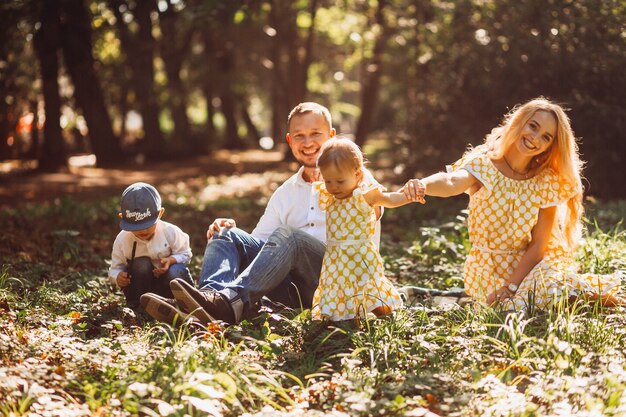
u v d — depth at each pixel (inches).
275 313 210.4
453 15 584.7
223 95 1478.8
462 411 143.2
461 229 324.5
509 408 143.3
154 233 222.7
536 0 536.4
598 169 518.0
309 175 221.6
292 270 211.5
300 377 168.7
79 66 1082.7
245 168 1064.2
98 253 357.4
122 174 1026.7
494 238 217.9
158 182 909.2
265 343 178.2
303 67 1013.2
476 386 154.0
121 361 165.2
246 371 162.4
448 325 191.6
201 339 187.6
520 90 547.2
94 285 245.6
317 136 217.2
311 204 220.4
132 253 221.6
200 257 314.2
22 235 378.0
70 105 1207.6
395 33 831.1
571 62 525.0
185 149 1341.0
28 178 935.7
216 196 703.1
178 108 1368.1
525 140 211.0
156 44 1130.0
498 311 197.3
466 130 567.2
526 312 195.8
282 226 206.2
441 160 572.4
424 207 470.0
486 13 570.6
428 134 585.6
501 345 175.8
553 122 211.3
